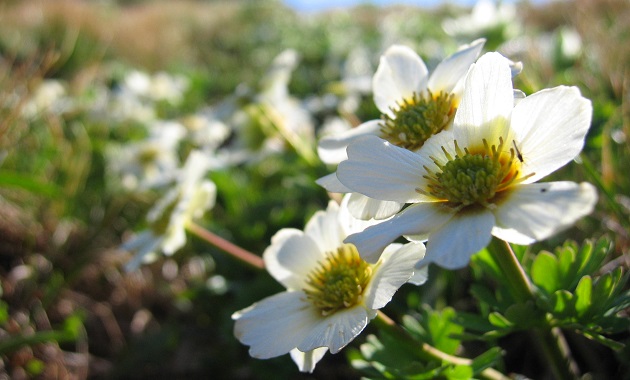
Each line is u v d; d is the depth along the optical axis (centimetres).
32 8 56
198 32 68
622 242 12
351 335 8
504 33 19
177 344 17
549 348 10
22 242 19
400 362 10
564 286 10
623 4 24
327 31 51
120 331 18
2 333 16
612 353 13
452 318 10
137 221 21
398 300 15
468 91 8
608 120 14
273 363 15
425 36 34
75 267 19
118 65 46
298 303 9
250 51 54
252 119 20
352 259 10
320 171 18
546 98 8
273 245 10
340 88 25
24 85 20
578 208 6
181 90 35
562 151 7
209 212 21
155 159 23
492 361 9
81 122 28
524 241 7
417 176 8
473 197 7
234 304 16
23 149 22
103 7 73
